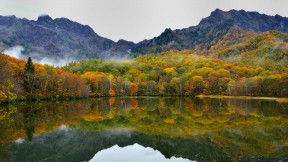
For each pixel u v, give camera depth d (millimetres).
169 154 28906
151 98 154500
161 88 182250
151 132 41156
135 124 49094
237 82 161750
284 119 53594
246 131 40438
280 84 137250
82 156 28422
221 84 174375
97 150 31016
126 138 37250
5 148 30203
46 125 46188
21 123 47281
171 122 51031
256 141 33656
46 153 28938
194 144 32906
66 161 26469
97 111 72312
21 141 33781
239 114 63188
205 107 85625
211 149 30344
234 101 118125
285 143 32531
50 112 65750
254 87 150750
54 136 37656
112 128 44906
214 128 43406
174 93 179875
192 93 177375
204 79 185500
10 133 38281
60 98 117312
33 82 103750
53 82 113562
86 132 41344
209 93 175750
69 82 122250
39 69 113062
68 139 36094
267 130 40969
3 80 81250
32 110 68688
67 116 59344
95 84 160125
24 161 25859
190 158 27234
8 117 54250
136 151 30500
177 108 82875
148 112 70625
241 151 29281
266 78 150750
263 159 26125
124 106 91750
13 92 89062
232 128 43188
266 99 130625
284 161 25469
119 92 174750
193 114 64312
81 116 60000
